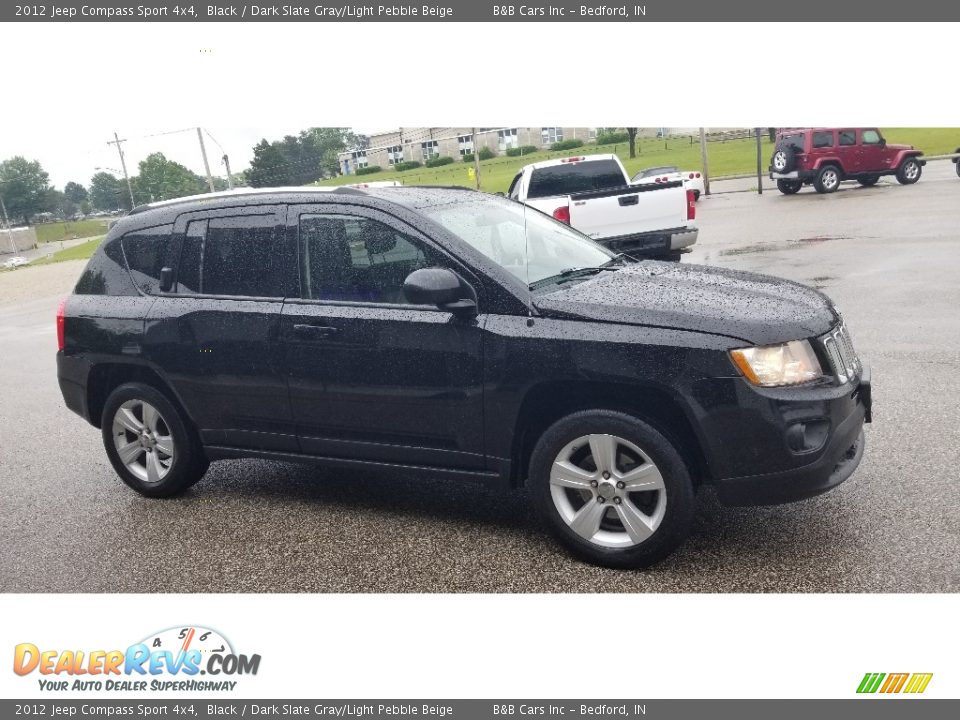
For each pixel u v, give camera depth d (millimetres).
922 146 44938
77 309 5156
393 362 4152
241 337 4555
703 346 3551
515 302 3924
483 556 4109
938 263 11820
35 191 117000
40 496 5477
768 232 18484
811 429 3604
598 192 11789
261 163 118125
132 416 5156
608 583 3773
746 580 3689
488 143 99875
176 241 4875
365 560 4160
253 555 4297
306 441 4547
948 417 5453
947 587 3486
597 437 3777
